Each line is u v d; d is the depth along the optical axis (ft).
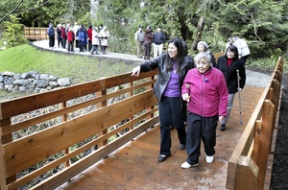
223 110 9.71
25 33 84.58
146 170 10.46
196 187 9.43
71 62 45.91
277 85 13.25
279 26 50.70
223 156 11.85
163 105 10.87
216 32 48.11
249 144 5.50
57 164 8.98
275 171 14.56
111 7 60.80
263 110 7.72
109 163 10.90
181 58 10.43
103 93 10.98
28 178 7.93
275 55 52.75
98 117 10.73
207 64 9.52
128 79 12.69
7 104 7.00
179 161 11.25
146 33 40.50
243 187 4.31
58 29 55.11
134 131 13.43
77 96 9.51
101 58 43.91
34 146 7.95
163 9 51.70
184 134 11.94
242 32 50.83
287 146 17.58
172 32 50.65
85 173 10.09
